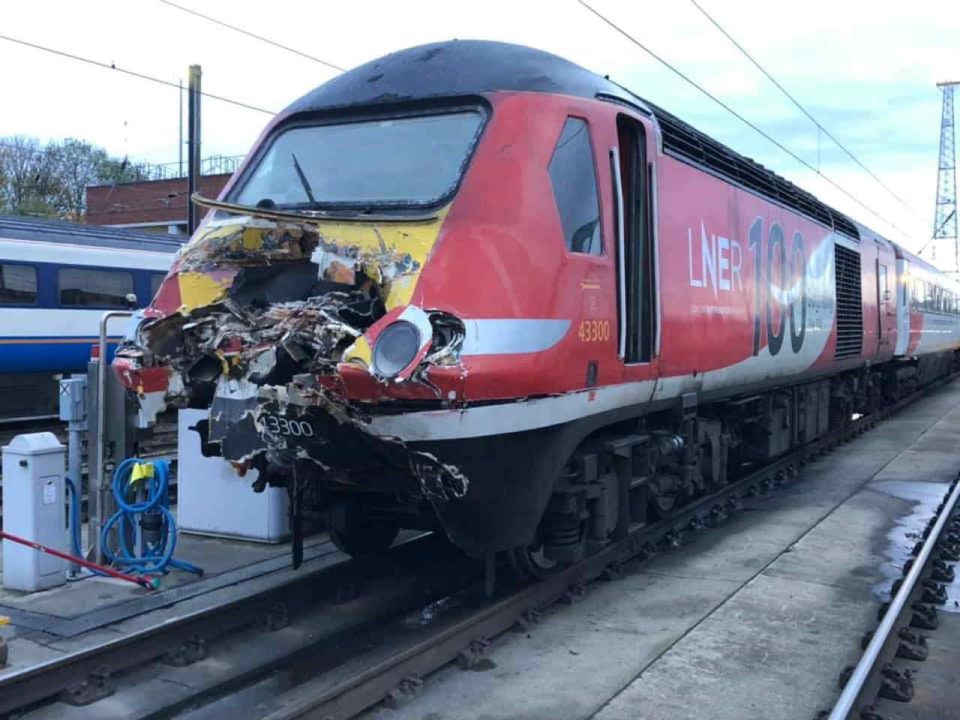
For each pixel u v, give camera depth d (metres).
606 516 5.90
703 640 5.22
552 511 5.50
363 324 4.39
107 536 6.46
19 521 5.98
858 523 8.20
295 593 5.73
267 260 4.84
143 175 47.66
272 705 4.53
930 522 7.78
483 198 4.72
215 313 4.71
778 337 8.97
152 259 17.72
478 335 4.25
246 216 5.03
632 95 6.39
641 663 4.89
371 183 5.15
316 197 5.27
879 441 13.81
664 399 6.49
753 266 8.24
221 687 4.70
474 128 5.10
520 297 4.55
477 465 4.48
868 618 5.59
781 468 10.55
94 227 17.52
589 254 5.29
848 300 12.34
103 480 6.57
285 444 4.41
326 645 5.29
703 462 7.81
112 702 4.49
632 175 6.09
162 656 4.99
